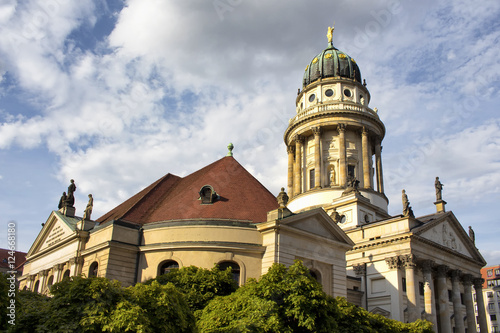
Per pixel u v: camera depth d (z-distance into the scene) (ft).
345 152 293.64
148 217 179.73
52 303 87.86
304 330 110.52
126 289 97.09
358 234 247.09
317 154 296.92
